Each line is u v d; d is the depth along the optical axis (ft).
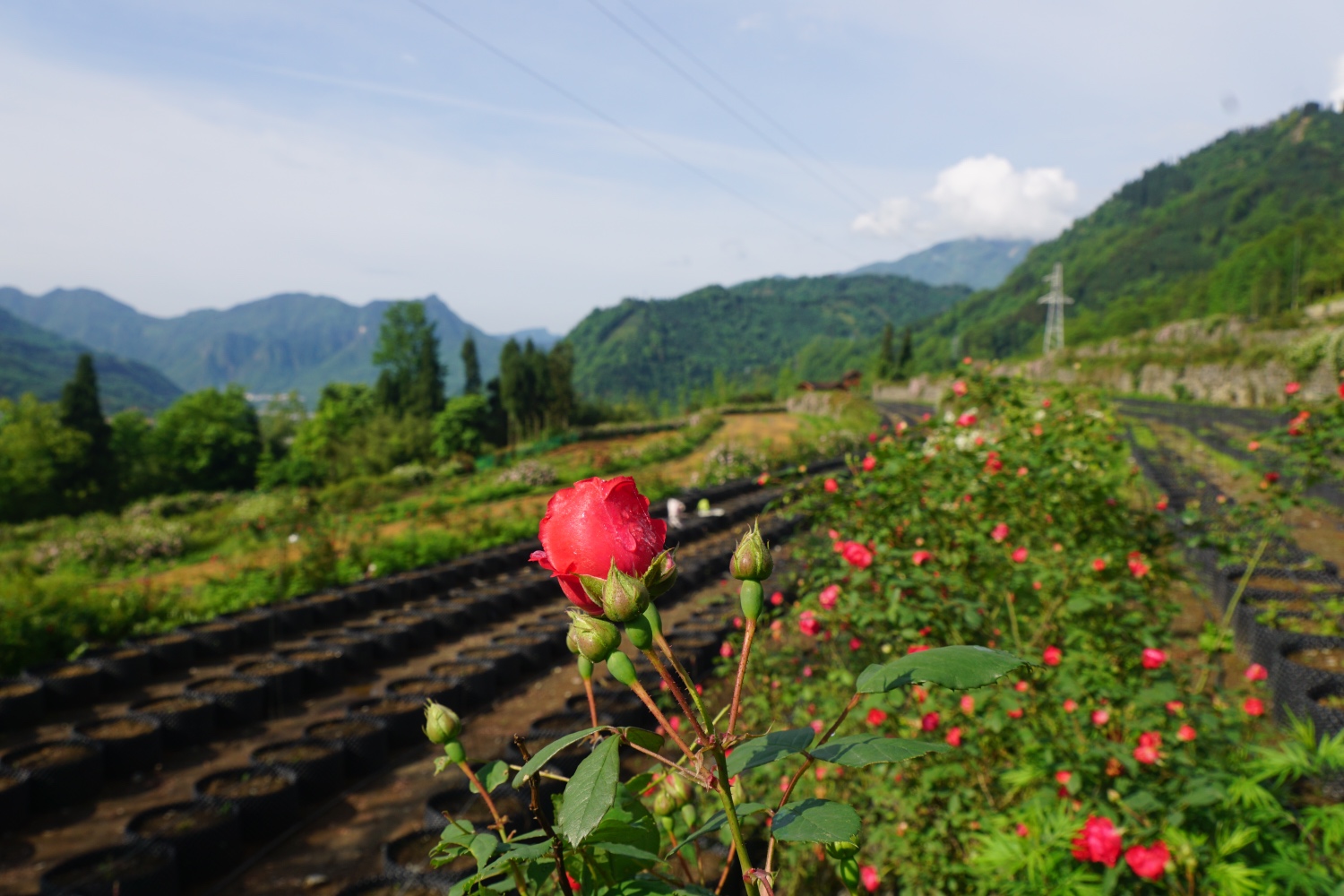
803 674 13.05
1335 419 15.16
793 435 89.51
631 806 2.99
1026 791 9.55
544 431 165.07
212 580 39.06
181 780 19.17
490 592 34.81
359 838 16.19
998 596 12.34
